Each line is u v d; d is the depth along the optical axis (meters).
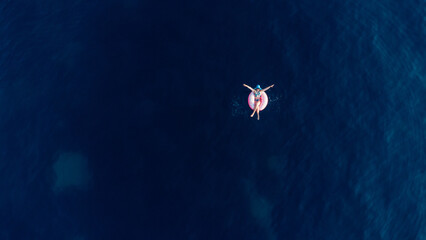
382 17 55.25
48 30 52.25
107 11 53.16
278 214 44.53
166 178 45.34
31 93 49.19
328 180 46.16
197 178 45.50
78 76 49.78
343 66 51.44
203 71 50.09
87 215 43.91
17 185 45.34
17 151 46.81
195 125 47.75
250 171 46.12
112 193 44.78
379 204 45.50
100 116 47.97
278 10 54.22
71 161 46.22
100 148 46.66
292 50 51.84
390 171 46.94
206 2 54.19
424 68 52.69
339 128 48.44
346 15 54.75
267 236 43.53
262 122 48.34
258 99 46.41
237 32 52.44
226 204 44.59
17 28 52.50
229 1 54.38
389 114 49.47
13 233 43.38
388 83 51.06
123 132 47.31
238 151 46.88
